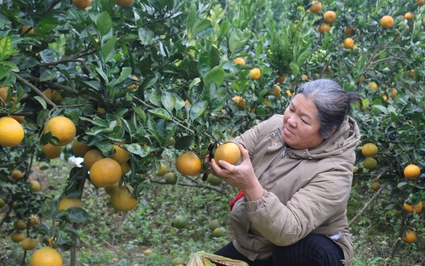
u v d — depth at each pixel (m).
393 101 4.19
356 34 5.15
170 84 2.63
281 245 2.37
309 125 2.40
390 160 4.05
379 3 4.89
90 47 2.64
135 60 2.71
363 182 5.74
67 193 2.54
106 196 6.49
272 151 2.64
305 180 2.46
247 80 3.61
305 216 2.34
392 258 4.25
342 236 2.61
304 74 4.63
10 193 4.05
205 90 2.38
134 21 2.68
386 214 5.20
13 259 4.61
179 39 2.78
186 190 6.36
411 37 4.82
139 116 2.44
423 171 3.78
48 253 2.40
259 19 5.44
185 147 2.34
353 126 2.65
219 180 3.84
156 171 2.31
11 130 2.08
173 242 5.34
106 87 2.43
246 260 2.80
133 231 5.60
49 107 2.64
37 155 2.65
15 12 2.42
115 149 2.28
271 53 4.13
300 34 4.25
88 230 5.68
